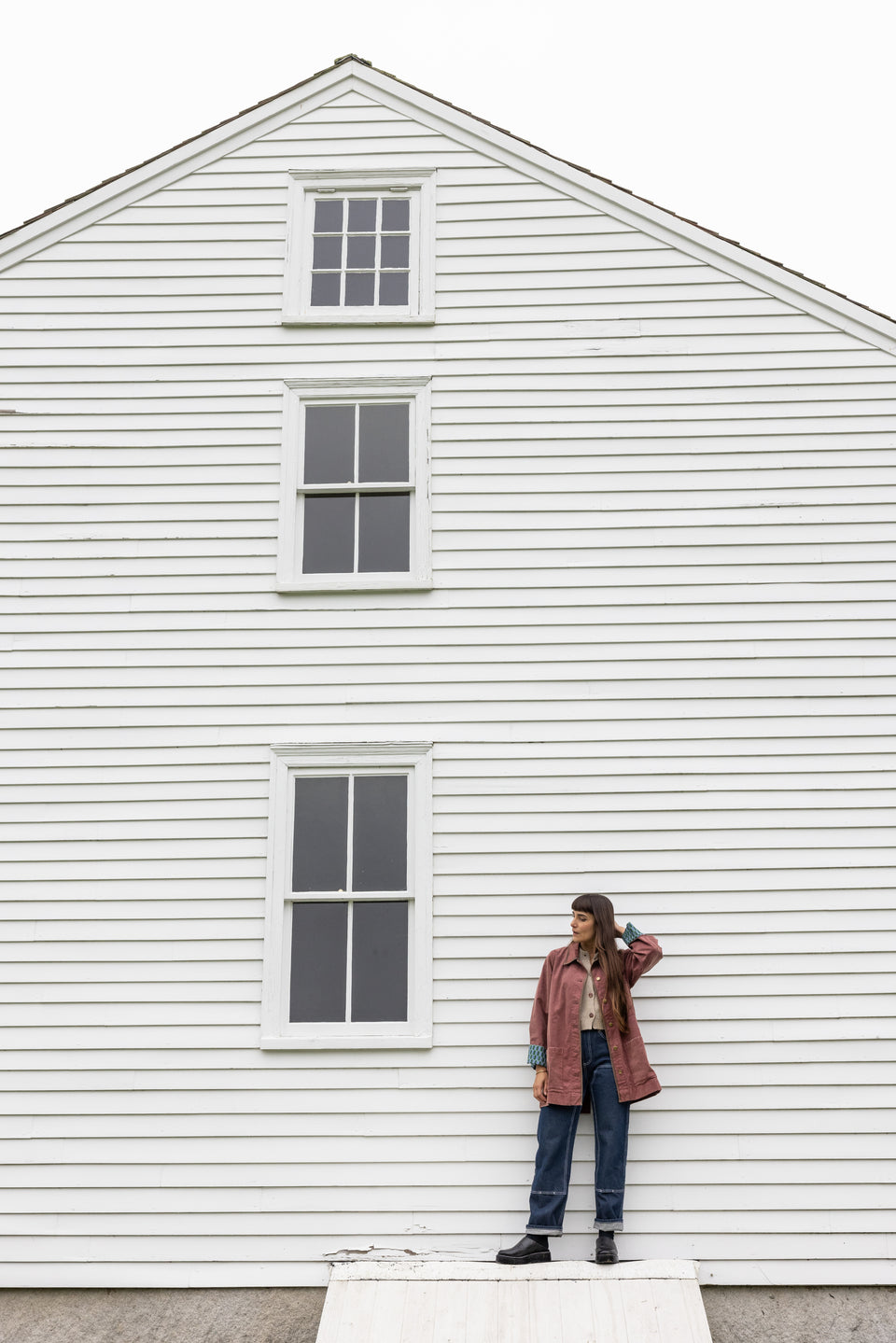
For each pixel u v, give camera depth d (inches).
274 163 395.2
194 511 361.7
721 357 370.3
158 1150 313.1
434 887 327.6
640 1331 267.9
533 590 350.9
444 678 344.2
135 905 330.3
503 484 359.9
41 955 327.3
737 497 357.4
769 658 344.5
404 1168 308.8
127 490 364.5
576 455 362.0
